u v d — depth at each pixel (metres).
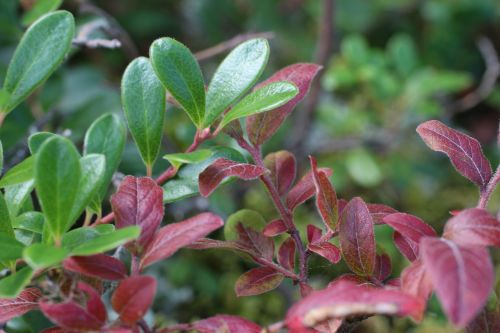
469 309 0.18
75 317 0.20
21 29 0.33
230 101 0.22
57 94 0.35
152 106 0.23
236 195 0.43
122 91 0.23
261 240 0.24
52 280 0.21
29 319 0.27
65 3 0.33
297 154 0.47
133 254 0.21
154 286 0.20
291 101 0.24
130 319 0.20
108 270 0.21
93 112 0.35
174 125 0.44
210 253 0.41
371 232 0.22
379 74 0.49
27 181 0.22
